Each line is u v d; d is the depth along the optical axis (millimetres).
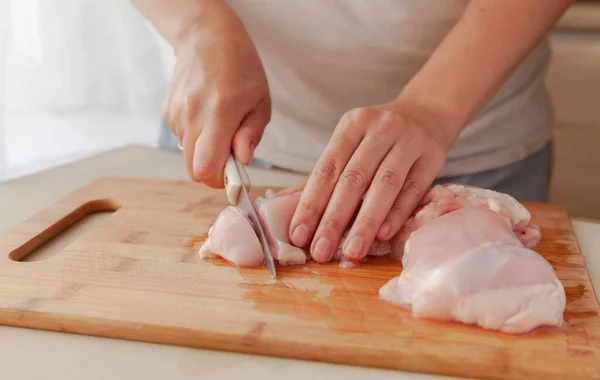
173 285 572
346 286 572
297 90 830
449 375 496
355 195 607
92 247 631
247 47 712
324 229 601
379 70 807
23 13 1043
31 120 1083
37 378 497
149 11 770
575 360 489
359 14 783
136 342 527
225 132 660
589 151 1337
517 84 830
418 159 626
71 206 722
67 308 541
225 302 550
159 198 736
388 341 506
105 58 1108
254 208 640
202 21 720
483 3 679
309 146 841
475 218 585
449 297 519
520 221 633
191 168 689
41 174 840
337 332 515
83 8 1071
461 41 676
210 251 611
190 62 700
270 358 512
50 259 610
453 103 660
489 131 829
